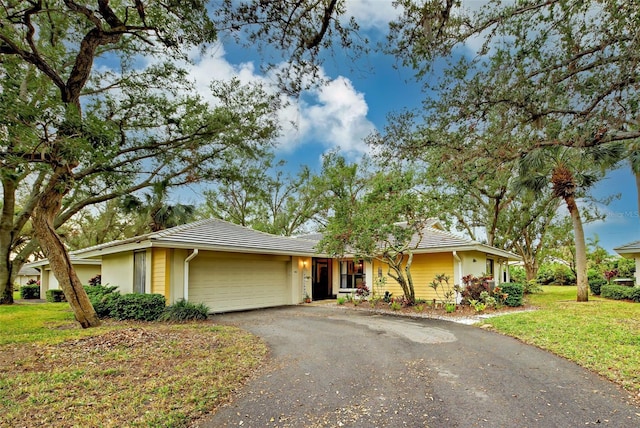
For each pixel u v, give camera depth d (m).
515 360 5.74
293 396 4.34
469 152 5.08
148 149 9.74
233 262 13.36
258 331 8.53
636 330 7.50
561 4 3.94
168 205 20.30
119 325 9.15
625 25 3.90
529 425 3.51
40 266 22.75
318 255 15.84
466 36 4.22
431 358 5.96
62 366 5.45
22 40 7.79
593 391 4.36
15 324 9.42
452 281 14.02
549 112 4.61
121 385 4.67
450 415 3.75
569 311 10.80
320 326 9.25
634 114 4.25
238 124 9.71
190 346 6.71
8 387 4.57
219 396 4.33
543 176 13.05
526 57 4.41
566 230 22.00
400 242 11.76
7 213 15.02
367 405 4.04
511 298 12.32
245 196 26.09
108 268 14.92
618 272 21.52
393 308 12.38
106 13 6.58
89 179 8.03
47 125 5.74
